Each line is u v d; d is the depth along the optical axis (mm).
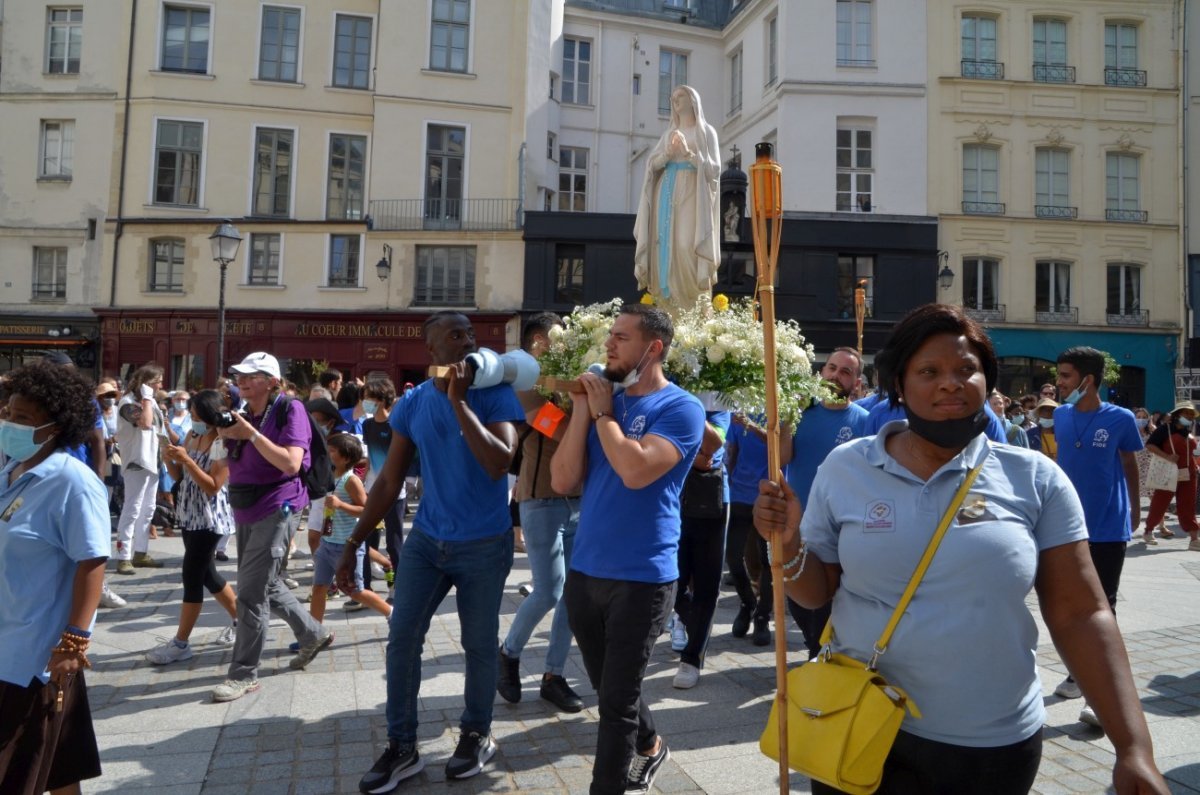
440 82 24000
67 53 24109
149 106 23703
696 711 4516
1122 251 23781
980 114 23422
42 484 2775
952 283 23094
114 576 8445
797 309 22469
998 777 1959
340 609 7016
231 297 23453
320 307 23469
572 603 3213
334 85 24438
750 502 5855
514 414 3869
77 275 23719
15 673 2635
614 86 27500
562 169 27047
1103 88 23734
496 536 3768
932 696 1972
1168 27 24078
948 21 23438
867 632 2062
